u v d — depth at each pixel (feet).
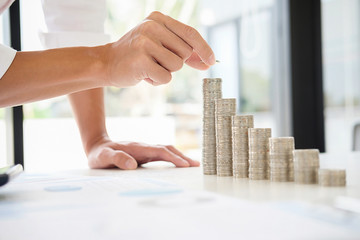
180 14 9.77
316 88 8.08
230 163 2.35
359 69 8.50
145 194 1.63
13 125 5.24
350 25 8.45
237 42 9.01
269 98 8.54
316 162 1.91
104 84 2.53
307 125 8.11
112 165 3.06
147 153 3.17
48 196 1.67
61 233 1.06
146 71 2.30
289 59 8.12
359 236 0.94
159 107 10.24
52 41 3.59
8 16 5.18
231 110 2.35
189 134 10.77
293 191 1.68
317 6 8.06
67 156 6.53
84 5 3.65
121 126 7.04
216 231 1.02
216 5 9.33
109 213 1.28
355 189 1.71
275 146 2.03
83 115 3.45
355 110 8.46
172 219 1.16
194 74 10.77
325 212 1.21
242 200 1.42
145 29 2.31
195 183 2.02
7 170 1.73
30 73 2.39
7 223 1.20
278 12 8.32
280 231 1.00
